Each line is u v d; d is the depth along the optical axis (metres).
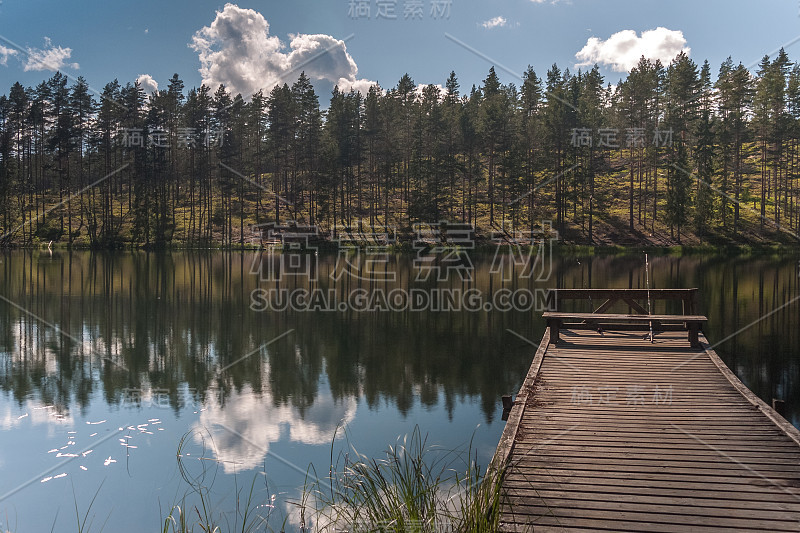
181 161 78.56
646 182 72.19
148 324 19.48
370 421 9.46
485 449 7.95
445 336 17.42
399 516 4.41
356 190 77.81
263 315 21.62
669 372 9.48
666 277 33.09
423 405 10.37
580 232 63.38
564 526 4.53
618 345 11.70
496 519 4.39
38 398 10.90
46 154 83.44
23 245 63.12
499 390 11.41
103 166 76.75
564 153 65.75
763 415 7.24
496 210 70.12
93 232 65.06
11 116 73.12
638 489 5.18
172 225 67.62
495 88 86.31
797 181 74.00
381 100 81.81
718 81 74.81
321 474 7.15
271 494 6.59
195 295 27.20
